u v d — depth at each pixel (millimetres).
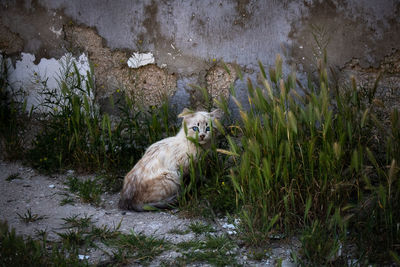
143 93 6426
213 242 3752
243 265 3473
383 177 4684
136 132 5672
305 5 5707
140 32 6270
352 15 5590
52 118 6426
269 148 3898
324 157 3729
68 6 6355
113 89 6480
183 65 6254
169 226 4242
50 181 5402
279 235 3846
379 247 3557
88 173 5613
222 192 4453
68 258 3492
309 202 3598
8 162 5949
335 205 3879
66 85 5809
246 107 6160
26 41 6586
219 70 6172
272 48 5930
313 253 3496
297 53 5852
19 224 4234
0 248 3367
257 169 3809
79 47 6445
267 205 3957
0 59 6723
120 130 5723
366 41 5613
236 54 6074
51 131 6219
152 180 4539
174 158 4637
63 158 5750
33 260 3305
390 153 3725
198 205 4469
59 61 6527
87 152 5664
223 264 3480
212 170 4824
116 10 6258
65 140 5762
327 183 3857
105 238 3908
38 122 6688
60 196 4980
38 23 6492
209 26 6066
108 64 6434
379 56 5609
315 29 5723
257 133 3840
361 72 5703
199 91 6270
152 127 5449
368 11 5539
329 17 5664
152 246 3766
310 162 3814
